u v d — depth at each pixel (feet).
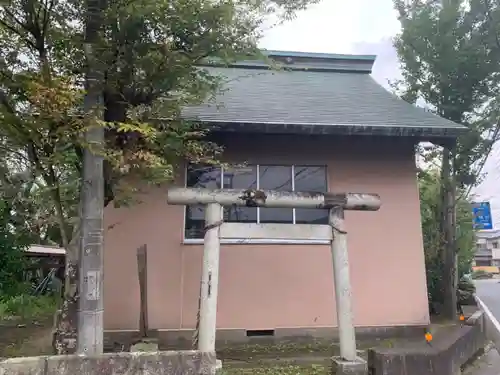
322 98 32.58
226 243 26.21
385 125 25.88
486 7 34.76
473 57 34.78
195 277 25.44
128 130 16.56
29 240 27.12
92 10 16.88
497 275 175.94
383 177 28.58
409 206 28.43
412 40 37.06
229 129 24.43
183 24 16.94
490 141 35.81
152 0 15.51
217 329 25.11
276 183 27.71
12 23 17.42
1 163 18.39
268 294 26.02
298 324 25.93
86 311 15.38
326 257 26.96
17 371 12.39
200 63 19.94
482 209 48.26
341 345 18.13
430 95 36.50
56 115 15.24
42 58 17.28
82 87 17.10
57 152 16.79
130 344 22.31
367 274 27.25
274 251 26.58
